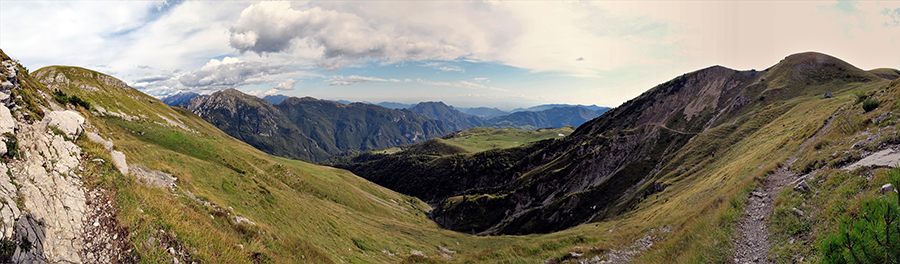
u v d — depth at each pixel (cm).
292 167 8225
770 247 1739
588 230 6644
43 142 1465
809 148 3167
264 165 6994
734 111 13825
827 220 1603
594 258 2809
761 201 2392
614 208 9550
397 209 12056
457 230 14788
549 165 18300
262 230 2420
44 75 9194
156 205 1683
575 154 17662
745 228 2080
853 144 2495
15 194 1113
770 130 7762
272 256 2042
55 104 3488
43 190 1238
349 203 8688
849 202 1612
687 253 2122
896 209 1065
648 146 14075
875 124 2600
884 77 12731
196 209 2130
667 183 8144
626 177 12025
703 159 8975
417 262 3834
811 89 12438
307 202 5834
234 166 5609
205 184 3275
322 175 10000
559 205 11856
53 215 1190
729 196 2753
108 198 1481
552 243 3588
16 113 1451
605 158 14838
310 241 3322
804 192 2075
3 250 957
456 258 3812
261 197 3834
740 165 5116
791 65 14638
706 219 2523
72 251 1148
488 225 14700
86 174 1534
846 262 1168
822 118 4641
